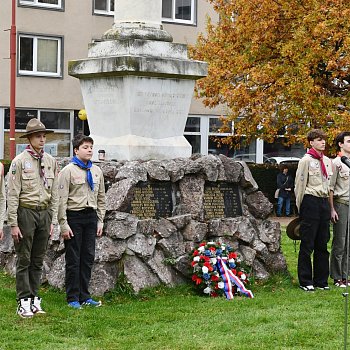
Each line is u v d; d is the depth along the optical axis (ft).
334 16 86.48
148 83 43.04
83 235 36.88
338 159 44.19
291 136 93.09
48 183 34.86
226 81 96.63
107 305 37.06
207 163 43.24
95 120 44.65
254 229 43.93
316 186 42.75
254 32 93.56
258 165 106.52
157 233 40.55
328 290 42.60
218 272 40.63
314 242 43.19
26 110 122.52
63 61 124.36
